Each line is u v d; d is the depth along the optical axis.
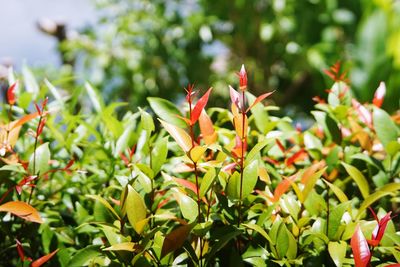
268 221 0.95
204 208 0.92
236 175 0.90
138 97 4.18
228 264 0.92
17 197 1.00
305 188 0.92
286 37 4.12
